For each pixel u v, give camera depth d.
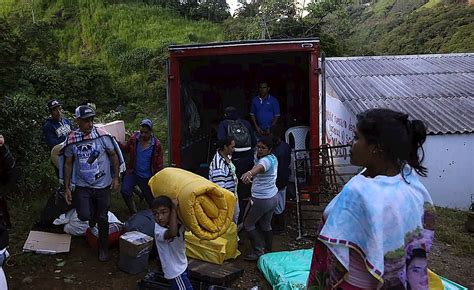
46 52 21.67
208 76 9.23
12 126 7.48
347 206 1.94
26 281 4.91
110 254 5.61
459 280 5.57
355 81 14.66
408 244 1.95
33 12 37.34
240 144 6.64
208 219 4.04
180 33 35.12
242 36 30.98
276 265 5.10
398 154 1.99
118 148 5.35
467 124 11.32
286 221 7.06
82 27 36.38
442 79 14.88
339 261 1.95
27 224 6.43
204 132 9.13
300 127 7.65
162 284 4.63
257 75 9.22
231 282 4.99
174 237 4.02
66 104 18.97
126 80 28.36
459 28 37.47
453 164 11.15
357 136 2.08
